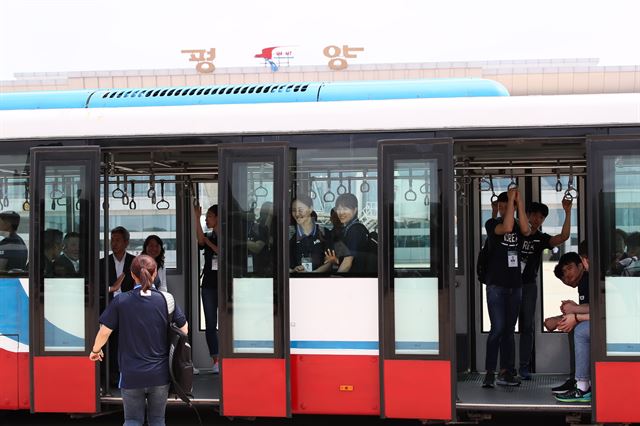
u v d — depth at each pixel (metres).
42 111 8.34
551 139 7.70
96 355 6.73
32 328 8.21
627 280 7.51
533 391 8.54
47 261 8.23
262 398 7.87
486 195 9.69
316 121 7.95
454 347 7.63
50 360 8.18
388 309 7.73
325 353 7.87
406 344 7.71
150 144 8.16
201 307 10.21
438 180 7.72
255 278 7.91
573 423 8.05
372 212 7.87
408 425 8.63
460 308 9.60
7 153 8.38
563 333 9.60
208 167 9.48
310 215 7.95
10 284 8.35
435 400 7.65
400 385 7.70
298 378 7.91
